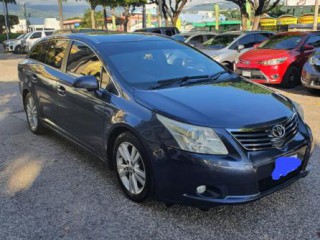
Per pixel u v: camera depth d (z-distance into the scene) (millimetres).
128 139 3682
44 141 5793
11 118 7266
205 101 3607
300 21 34781
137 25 50938
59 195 4012
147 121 3469
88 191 4090
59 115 5066
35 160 5016
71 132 4844
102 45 4582
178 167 3234
